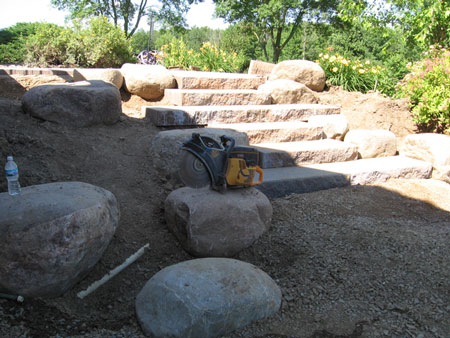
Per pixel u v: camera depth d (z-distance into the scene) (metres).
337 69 10.08
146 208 4.71
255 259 4.23
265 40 30.25
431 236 4.74
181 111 6.67
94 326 3.12
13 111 5.71
